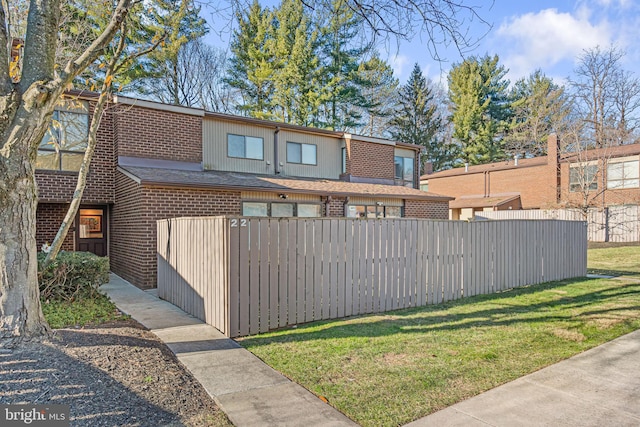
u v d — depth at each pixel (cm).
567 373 422
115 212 1145
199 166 1278
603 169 2259
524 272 983
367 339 530
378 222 709
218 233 573
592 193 2372
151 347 484
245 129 1453
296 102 2370
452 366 436
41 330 447
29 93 418
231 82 2519
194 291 660
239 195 1134
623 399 362
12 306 429
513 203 2773
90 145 547
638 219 2059
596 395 370
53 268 685
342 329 582
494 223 912
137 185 978
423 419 323
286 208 1262
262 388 381
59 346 431
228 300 544
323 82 2333
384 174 1789
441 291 799
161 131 1202
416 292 758
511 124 3569
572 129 2494
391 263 724
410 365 438
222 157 1392
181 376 405
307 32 2078
